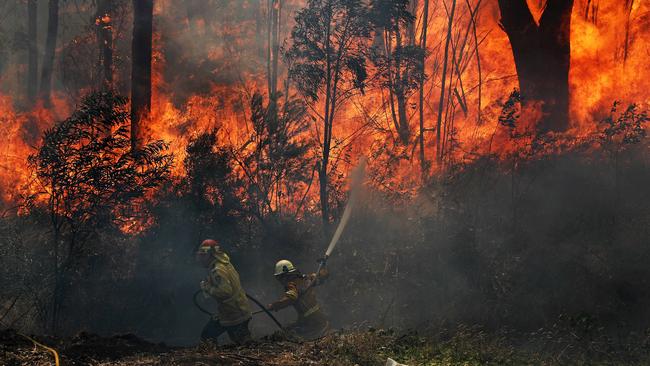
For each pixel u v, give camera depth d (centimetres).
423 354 752
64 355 677
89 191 1055
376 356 733
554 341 839
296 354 728
